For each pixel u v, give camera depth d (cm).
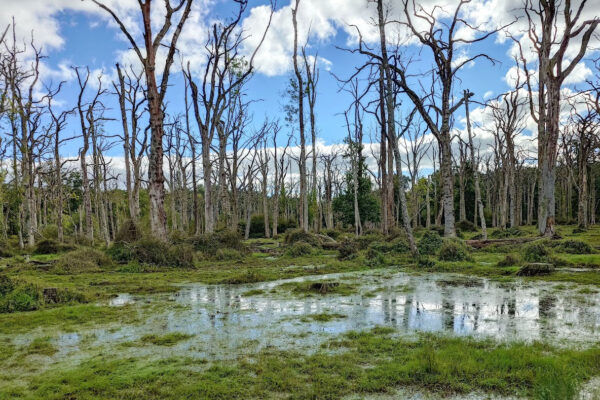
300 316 784
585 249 1611
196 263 1780
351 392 441
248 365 524
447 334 643
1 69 2578
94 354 586
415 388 447
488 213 5228
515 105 3122
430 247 1730
